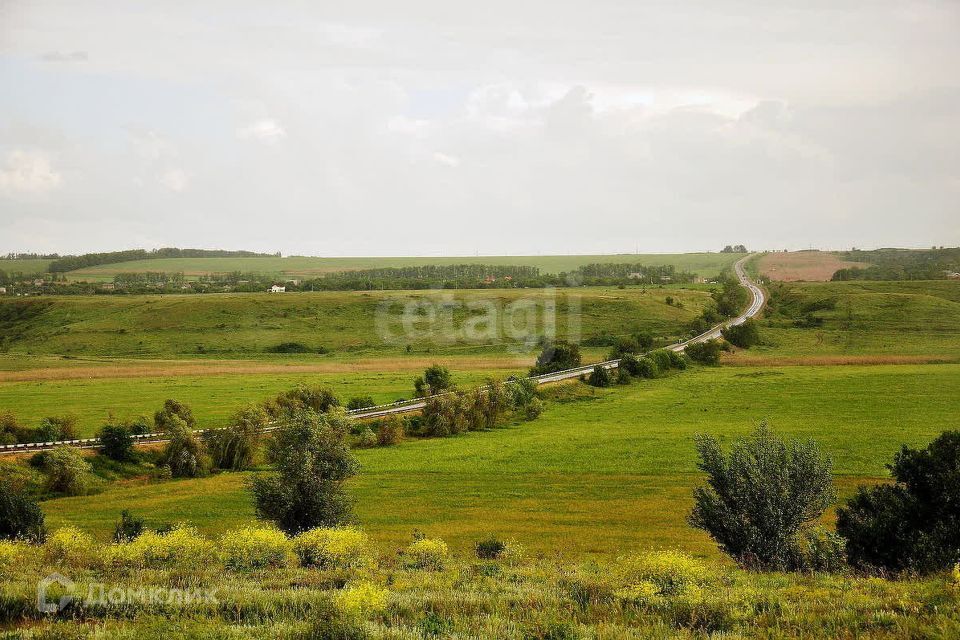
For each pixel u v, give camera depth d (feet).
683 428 271.69
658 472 202.08
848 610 54.75
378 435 259.19
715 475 95.55
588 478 196.34
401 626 49.93
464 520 152.46
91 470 200.44
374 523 150.20
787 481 91.97
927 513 87.35
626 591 60.64
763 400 334.03
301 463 113.39
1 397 338.95
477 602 57.82
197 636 46.62
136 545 74.59
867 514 89.76
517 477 198.90
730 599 58.65
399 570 77.36
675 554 71.10
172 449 220.02
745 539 91.25
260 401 328.70
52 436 231.71
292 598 55.77
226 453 229.66
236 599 55.62
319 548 78.13
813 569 83.82
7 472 186.50
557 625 50.44
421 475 203.31
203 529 145.69
